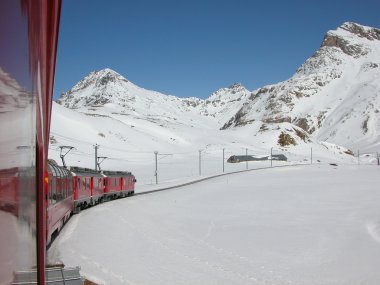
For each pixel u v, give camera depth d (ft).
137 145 605.73
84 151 489.67
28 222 7.75
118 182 164.76
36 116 7.62
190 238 90.68
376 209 144.97
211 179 320.29
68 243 66.69
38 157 8.10
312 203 167.43
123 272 54.13
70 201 87.76
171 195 204.74
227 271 64.75
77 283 26.48
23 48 6.28
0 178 5.98
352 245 88.28
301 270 69.10
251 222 118.52
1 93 5.80
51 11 6.63
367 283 63.52
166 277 55.83
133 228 93.91
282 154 606.14
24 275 7.38
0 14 5.38
